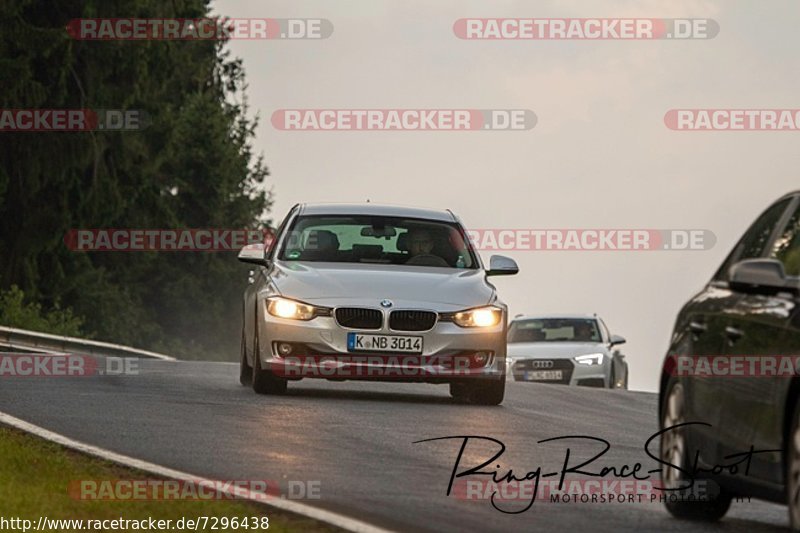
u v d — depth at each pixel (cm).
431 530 2653
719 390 2819
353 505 2898
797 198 2894
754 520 2997
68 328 14662
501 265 5519
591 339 9756
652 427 4634
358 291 5062
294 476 3244
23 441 3650
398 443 3856
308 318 5022
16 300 13900
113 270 18025
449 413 4691
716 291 2989
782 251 2827
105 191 15512
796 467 2519
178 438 3809
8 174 14838
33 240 15200
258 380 5122
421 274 5244
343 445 3775
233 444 3728
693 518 2956
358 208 5581
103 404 4553
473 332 5056
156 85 16225
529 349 9494
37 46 14375
